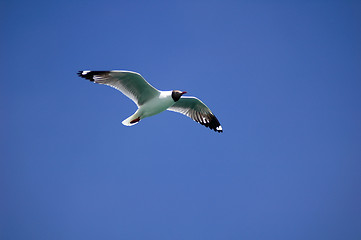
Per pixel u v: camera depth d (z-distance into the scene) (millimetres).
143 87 13102
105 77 12945
